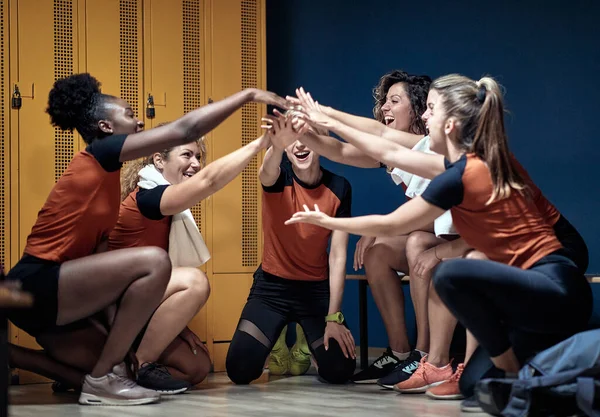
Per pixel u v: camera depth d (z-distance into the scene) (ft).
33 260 10.12
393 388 11.60
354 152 11.79
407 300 16.07
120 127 10.64
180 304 11.69
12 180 13.39
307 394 11.27
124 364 10.43
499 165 8.34
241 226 15.03
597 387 7.47
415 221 8.48
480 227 8.48
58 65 13.78
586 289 8.26
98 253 10.30
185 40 14.78
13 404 10.46
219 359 14.76
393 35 16.33
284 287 12.88
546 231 8.43
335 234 12.72
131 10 14.34
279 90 17.83
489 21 15.02
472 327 8.15
